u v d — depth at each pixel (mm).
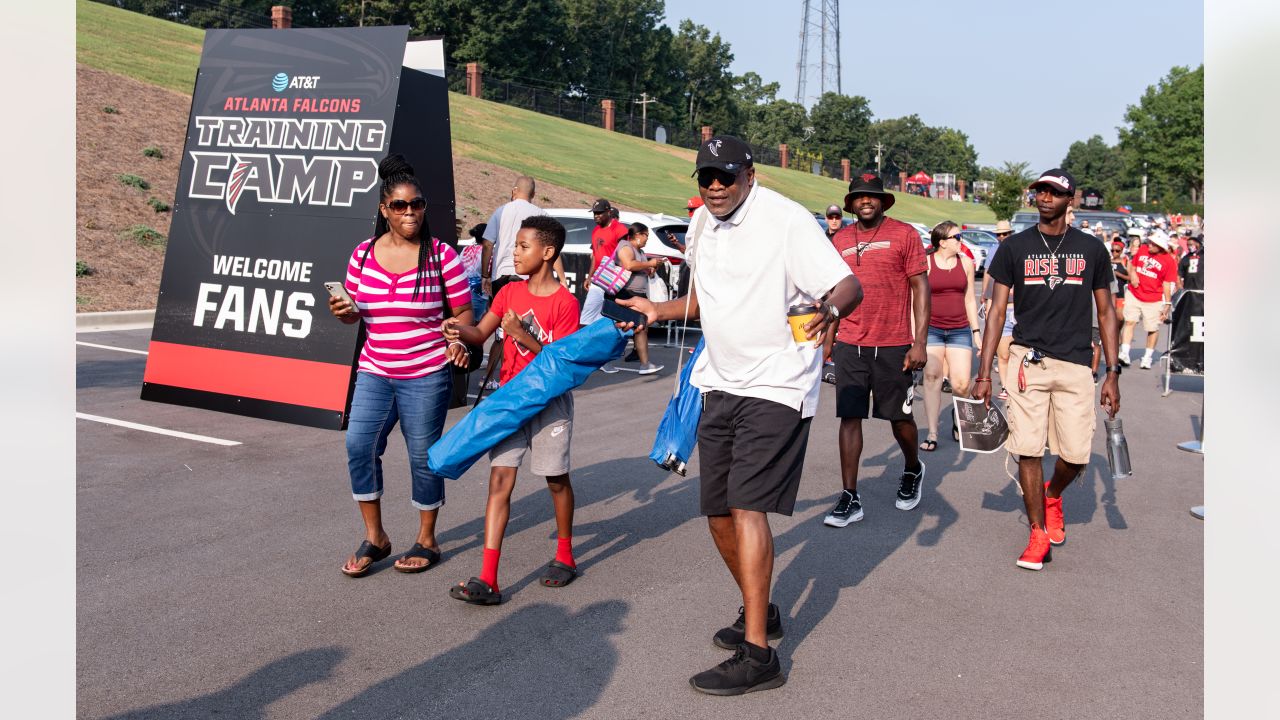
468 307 4645
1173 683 3682
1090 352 5031
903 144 129625
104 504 5555
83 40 29734
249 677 3545
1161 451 8125
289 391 7980
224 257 8445
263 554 4879
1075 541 5551
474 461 4387
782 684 3607
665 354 13234
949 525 5801
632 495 6238
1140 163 79938
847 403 5754
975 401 5453
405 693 3459
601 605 4367
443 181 8914
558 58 82000
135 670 3568
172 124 22625
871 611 4391
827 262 3545
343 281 7977
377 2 72125
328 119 8320
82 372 9539
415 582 4598
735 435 3678
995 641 4066
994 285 5195
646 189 41781
